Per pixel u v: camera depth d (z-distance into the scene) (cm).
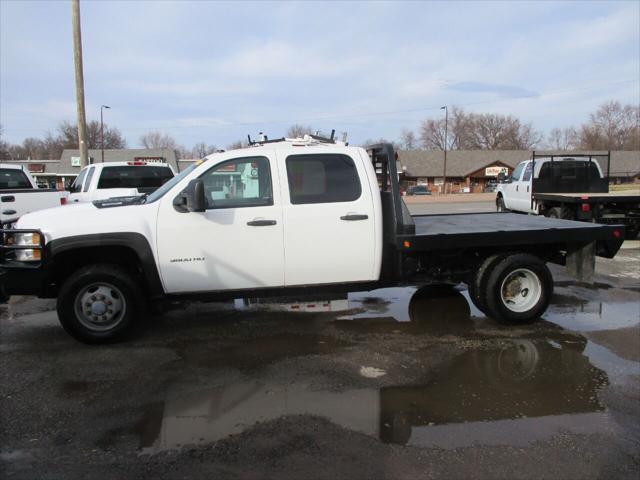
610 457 316
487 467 306
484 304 578
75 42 1527
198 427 355
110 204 531
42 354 498
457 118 9688
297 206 526
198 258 514
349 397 401
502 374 443
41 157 10250
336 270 543
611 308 646
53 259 498
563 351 498
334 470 304
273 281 534
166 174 1200
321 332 561
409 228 546
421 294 720
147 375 446
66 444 334
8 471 303
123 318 519
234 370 457
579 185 1373
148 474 300
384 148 560
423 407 383
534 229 581
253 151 528
